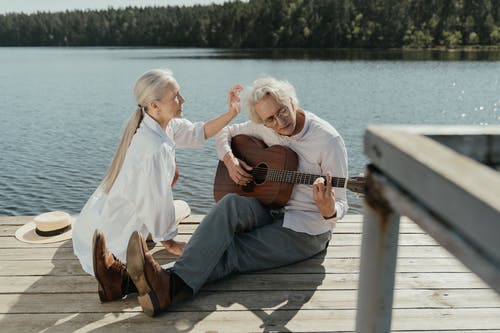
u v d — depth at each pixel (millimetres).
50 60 70250
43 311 2277
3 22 147500
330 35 89312
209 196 8906
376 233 778
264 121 2654
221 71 44469
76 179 10273
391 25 84812
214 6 122312
